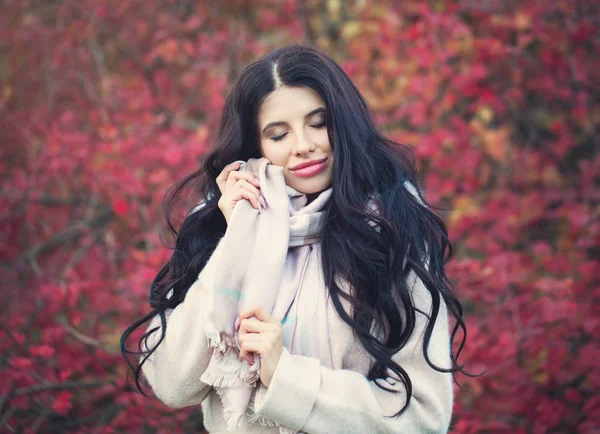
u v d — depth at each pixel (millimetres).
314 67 2363
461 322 2436
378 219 2307
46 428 4484
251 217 2332
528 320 4332
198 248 2557
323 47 5699
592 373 4234
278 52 2424
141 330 4480
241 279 2271
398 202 2385
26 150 5574
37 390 4234
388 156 2465
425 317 2318
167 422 4207
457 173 5078
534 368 4254
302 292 2303
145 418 4203
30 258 5055
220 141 2510
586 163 5223
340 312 2252
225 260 2266
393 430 2211
